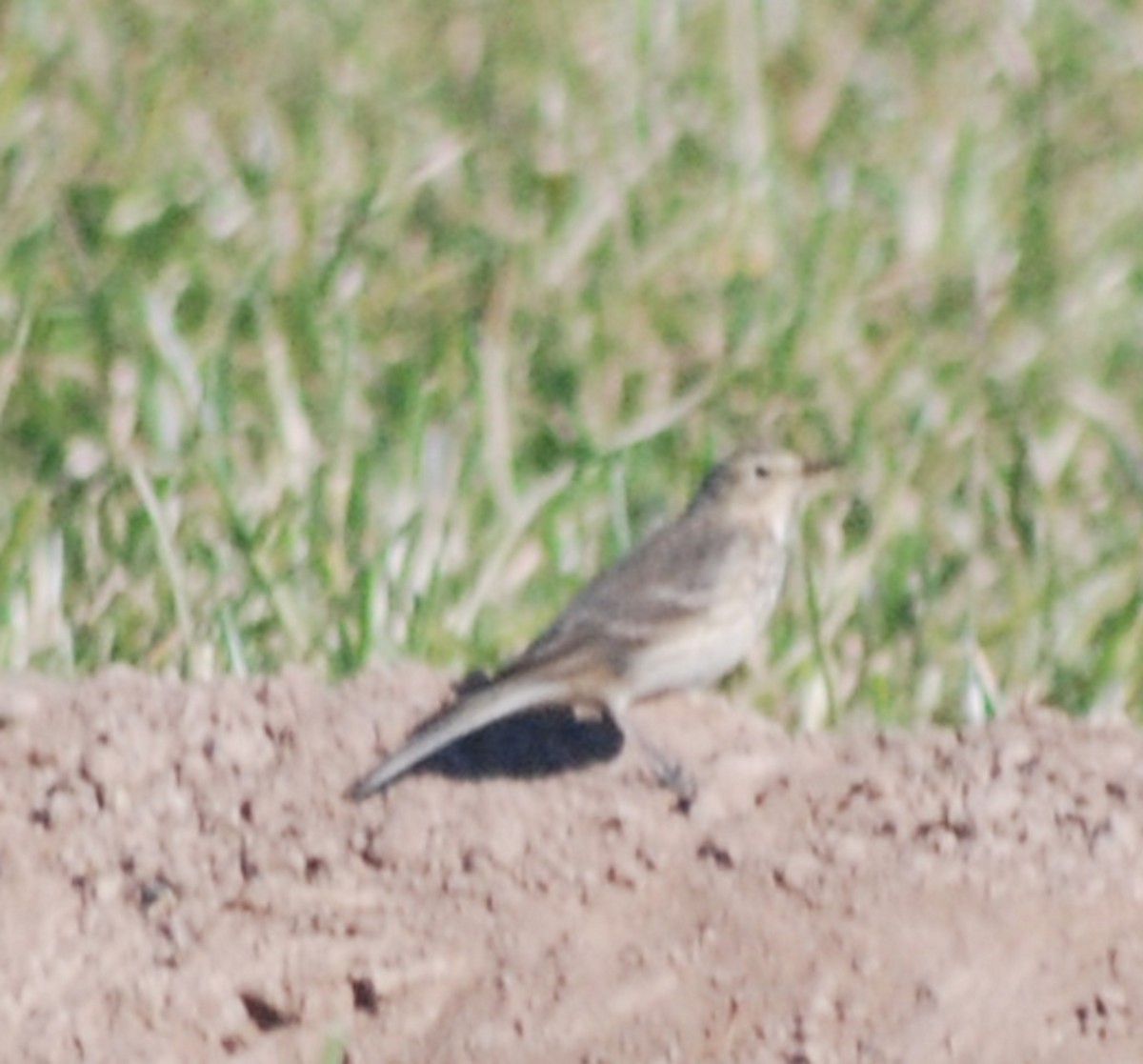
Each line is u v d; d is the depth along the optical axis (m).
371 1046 10.88
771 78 19.58
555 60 19.52
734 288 17.30
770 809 11.42
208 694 11.88
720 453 15.55
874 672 14.16
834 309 17.14
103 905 11.19
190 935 11.08
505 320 16.81
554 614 14.28
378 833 11.27
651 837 11.27
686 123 18.84
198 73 19.11
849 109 19.28
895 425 16.14
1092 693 14.01
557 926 11.02
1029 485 15.58
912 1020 10.68
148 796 11.50
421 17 19.98
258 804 11.42
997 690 14.21
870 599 14.65
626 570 11.85
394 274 17.36
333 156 18.52
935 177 18.58
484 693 11.48
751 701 13.75
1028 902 10.95
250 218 17.70
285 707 11.84
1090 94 19.67
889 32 20.00
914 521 15.39
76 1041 10.91
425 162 18.36
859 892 10.99
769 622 14.30
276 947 11.02
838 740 11.84
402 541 14.60
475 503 15.10
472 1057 10.78
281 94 18.94
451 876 11.18
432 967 10.96
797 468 12.24
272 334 16.45
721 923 10.97
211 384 15.71
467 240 17.78
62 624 14.20
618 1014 10.79
